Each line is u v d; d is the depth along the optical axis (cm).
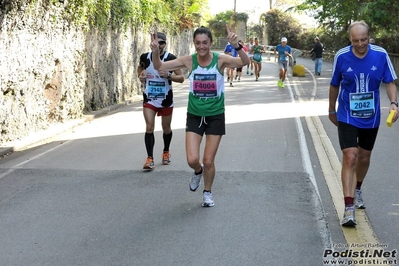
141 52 2088
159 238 557
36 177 806
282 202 671
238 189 729
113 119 1410
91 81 1501
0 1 970
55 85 1252
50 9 1184
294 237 555
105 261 502
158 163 880
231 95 1912
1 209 659
